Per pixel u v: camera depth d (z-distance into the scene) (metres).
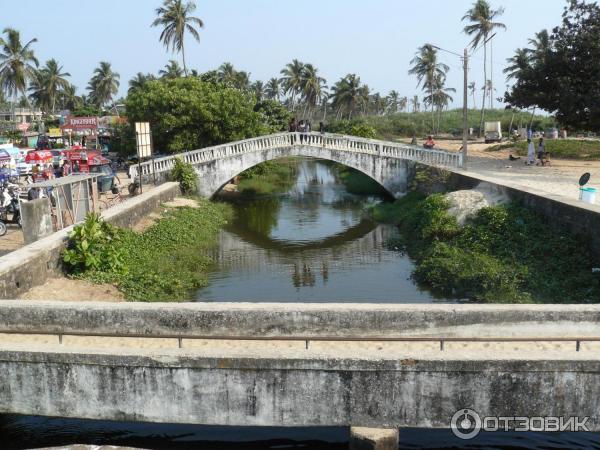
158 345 8.66
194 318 8.74
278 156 30.42
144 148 24.28
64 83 71.50
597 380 7.49
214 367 7.66
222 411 7.80
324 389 7.65
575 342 8.51
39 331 8.32
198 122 33.72
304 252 20.92
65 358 7.84
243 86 73.94
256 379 7.67
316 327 8.71
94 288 13.55
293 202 33.47
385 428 7.65
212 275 17.69
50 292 12.77
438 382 7.55
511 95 28.67
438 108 72.88
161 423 8.44
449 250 17.39
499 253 16.41
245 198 35.09
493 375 7.52
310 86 74.19
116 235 16.12
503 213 18.02
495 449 8.19
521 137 46.81
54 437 8.59
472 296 14.81
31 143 51.34
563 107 25.67
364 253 20.53
